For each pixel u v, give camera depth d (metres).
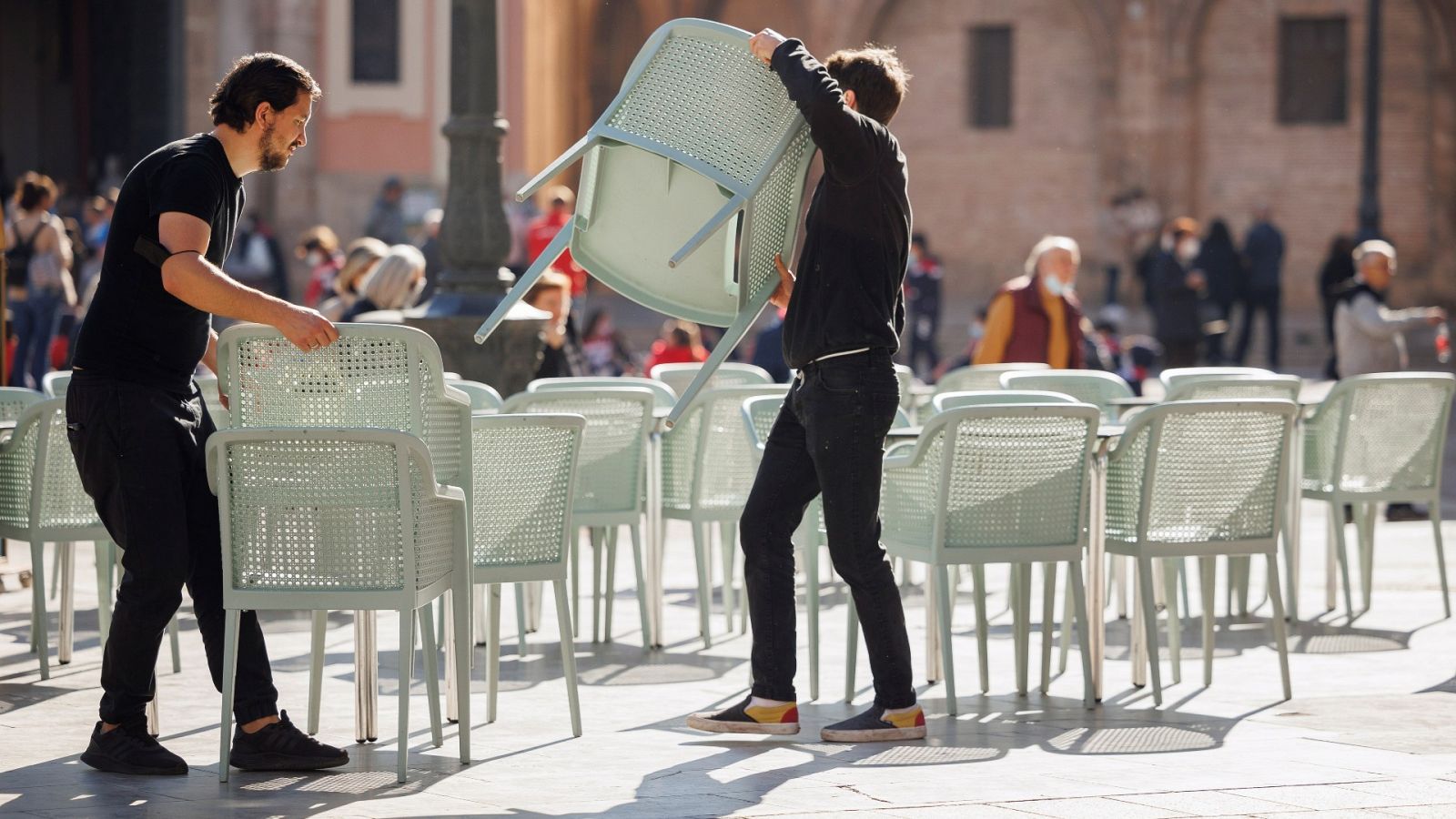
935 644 10.90
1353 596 14.38
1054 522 9.87
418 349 8.31
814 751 8.74
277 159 8.23
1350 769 8.31
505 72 45.25
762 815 7.36
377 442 7.75
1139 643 10.73
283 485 7.87
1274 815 7.39
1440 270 47.06
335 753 8.29
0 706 9.84
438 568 8.23
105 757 8.23
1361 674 11.02
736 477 12.38
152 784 7.96
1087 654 9.93
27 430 10.75
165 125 48.91
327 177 45.53
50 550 16.62
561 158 8.93
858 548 8.89
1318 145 47.84
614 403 11.83
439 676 10.81
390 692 10.34
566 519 9.36
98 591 11.67
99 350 8.02
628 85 9.12
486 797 7.71
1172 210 48.38
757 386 12.27
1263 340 43.06
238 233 39.53
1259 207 41.34
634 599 14.45
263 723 8.25
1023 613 10.38
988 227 50.56
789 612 9.09
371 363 8.34
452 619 8.94
